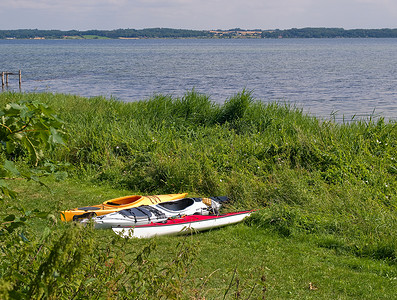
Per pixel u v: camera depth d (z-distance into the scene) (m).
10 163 2.75
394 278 7.11
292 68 71.12
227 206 10.57
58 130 2.85
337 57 107.62
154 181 12.27
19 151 12.84
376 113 28.61
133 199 10.31
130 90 40.69
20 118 2.78
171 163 12.51
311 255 7.99
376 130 14.52
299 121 16.59
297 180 11.05
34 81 49.34
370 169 12.20
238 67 73.88
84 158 13.80
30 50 161.50
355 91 40.66
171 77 54.72
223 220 9.34
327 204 10.02
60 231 4.11
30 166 11.94
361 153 12.91
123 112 17.97
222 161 13.02
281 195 10.64
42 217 3.11
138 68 71.06
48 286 2.67
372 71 64.38
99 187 12.14
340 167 12.22
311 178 11.66
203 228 9.02
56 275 2.67
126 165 13.21
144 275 3.60
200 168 12.23
